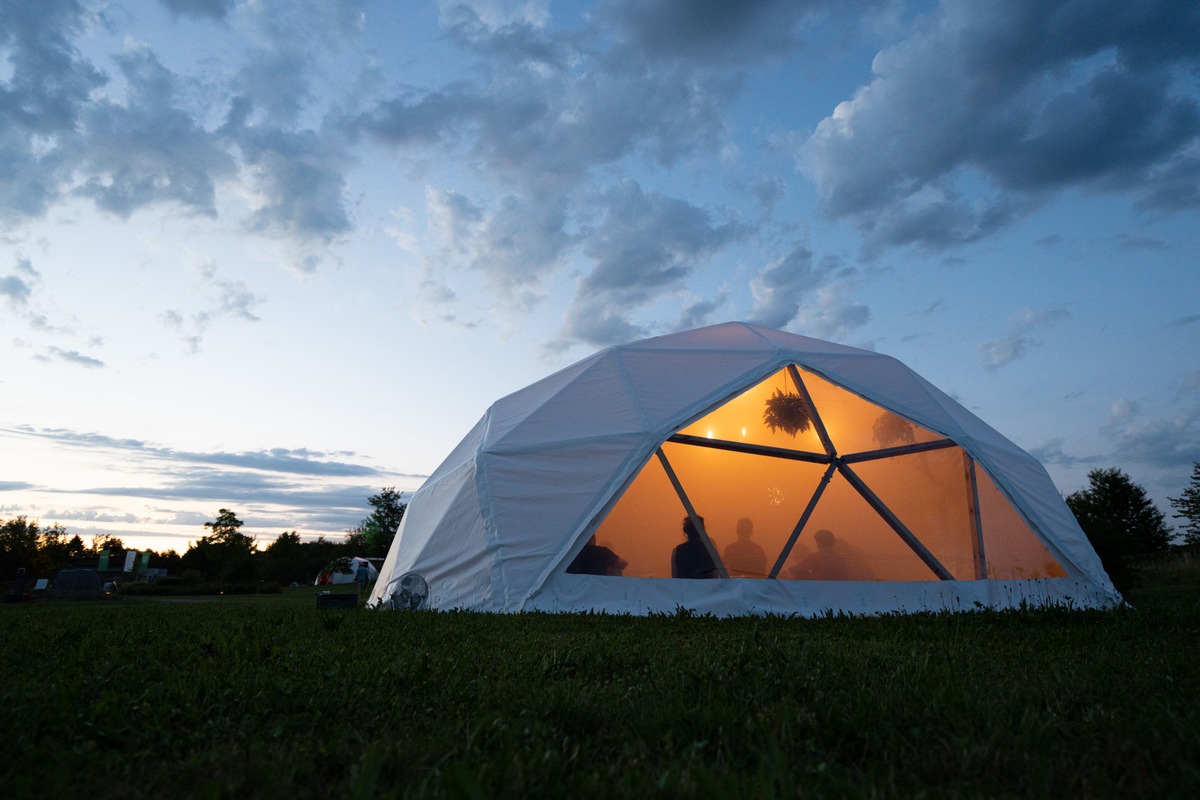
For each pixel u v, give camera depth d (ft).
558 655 13.04
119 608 36.01
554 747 7.25
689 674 9.98
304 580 183.01
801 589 31.01
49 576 129.90
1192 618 21.34
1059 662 12.73
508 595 29.50
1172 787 5.84
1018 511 35.99
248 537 194.80
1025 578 35.42
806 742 7.16
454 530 33.06
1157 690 9.99
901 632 18.69
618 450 32.99
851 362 39.11
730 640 16.74
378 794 5.92
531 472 33.14
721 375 36.73
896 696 8.94
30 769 6.44
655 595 30.07
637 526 32.42
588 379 38.34
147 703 8.53
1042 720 8.04
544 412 36.29
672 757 6.80
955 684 9.77
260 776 6.24
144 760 6.70
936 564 34.24
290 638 16.87
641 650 14.10
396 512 185.37
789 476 35.29
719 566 32.19
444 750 6.97
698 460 34.53
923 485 36.37
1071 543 36.47
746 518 33.88
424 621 22.25
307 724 8.20
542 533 31.22
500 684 10.29
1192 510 128.47
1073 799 5.82
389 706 9.10
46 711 8.32
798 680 10.16
